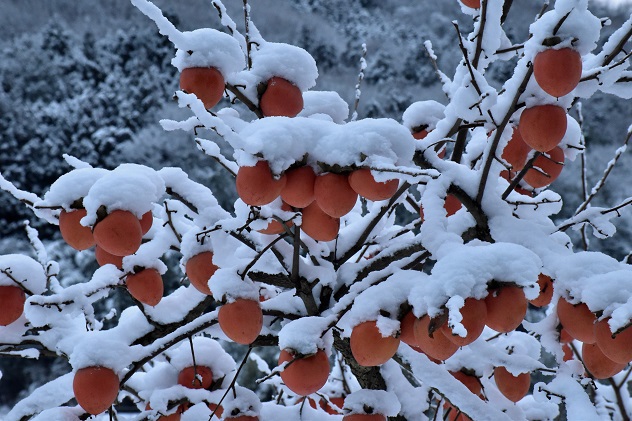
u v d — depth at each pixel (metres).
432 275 1.74
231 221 2.04
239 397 2.17
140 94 12.39
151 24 15.88
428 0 16.98
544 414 2.40
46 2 16.92
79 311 2.12
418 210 2.44
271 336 2.17
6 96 12.16
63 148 10.98
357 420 2.10
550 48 1.86
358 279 2.16
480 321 1.72
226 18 2.13
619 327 1.70
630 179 8.87
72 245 2.03
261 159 1.82
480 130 2.40
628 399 2.59
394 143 1.82
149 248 2.16
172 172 2.14
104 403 2.03
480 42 2.05
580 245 7.84
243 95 2.10
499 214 2.00
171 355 2.38
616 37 1.97
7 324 2.16
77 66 13.80
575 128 2.23
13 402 7.80
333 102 2.28
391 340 1.81
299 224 1.94
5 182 2.07
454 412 2.48
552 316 1.97
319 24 16.41
